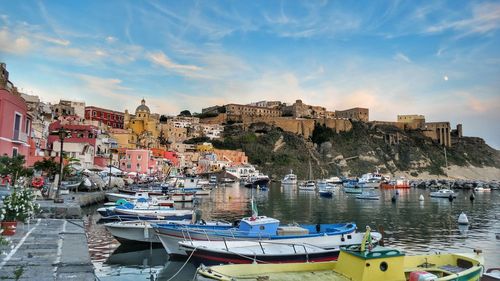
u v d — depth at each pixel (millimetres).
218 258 18438
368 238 12664
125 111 157625
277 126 193875
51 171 42562
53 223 20234
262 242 19344
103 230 29703
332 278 12484
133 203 35625
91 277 10836
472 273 13359
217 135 187000
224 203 61562
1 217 14305
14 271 10953
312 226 23703
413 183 131000
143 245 24406
